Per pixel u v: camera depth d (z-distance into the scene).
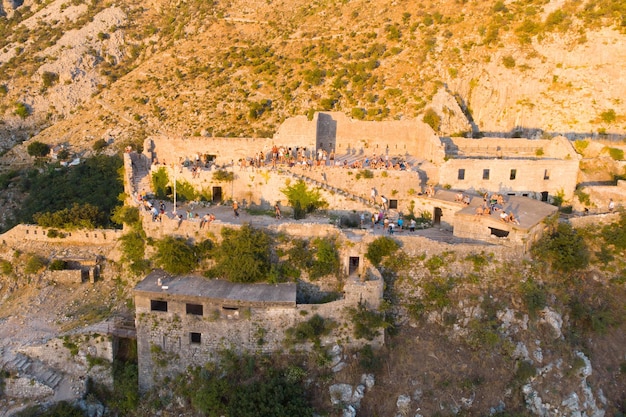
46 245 65.25
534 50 128.12
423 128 72.75
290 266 54.50
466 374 50.59
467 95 127.75
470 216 58.75
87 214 67.38
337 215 63.09
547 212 61.22
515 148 75.19
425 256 55.72
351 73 136.12
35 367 53.81
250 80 145.62
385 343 51.69
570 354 53.59
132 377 53.12
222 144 71.88
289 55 152.50
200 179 64.88
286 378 49.38
